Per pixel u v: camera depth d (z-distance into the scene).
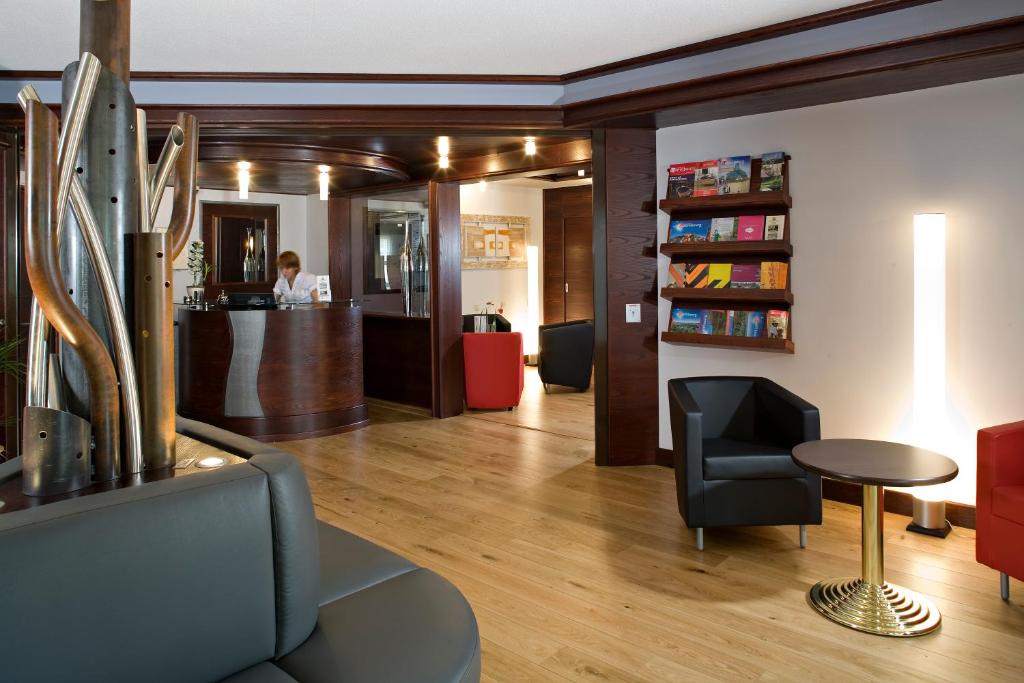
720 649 2.32
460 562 3.04
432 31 3.34
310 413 5.50
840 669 2.20
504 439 5.36
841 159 3.71
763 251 3.87
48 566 1.16
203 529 1.33
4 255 4.20
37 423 1.35
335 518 3.60
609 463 4.54
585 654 2.30
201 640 1.34
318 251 8.08
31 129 1.28
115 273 1.51
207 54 3.64
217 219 7.53
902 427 3.59
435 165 6.03
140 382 1.51
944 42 2.98
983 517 2.61
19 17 3.06
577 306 9.23
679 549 3.16
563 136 4.52
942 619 2.50
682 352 4.38
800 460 2.64
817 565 2.97
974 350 3.33
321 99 4.09
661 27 3.33
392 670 1.43
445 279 6.16
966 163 3.33
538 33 3.40
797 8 3.11
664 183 4.41
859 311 3.69
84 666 1.20
